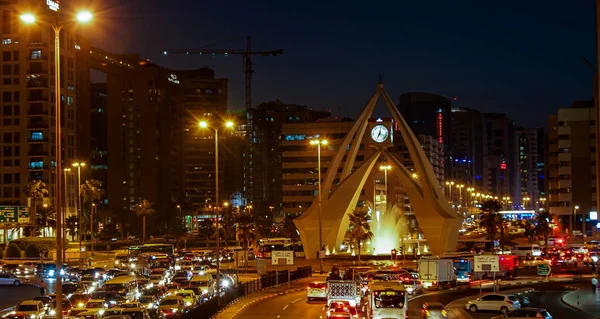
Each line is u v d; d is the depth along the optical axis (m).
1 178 188.75
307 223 110.94
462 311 56.91
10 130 188.75
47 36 190.50
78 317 44.69
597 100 58.75
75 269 89.56
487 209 131.50
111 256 136.50
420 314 49.31
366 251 124.94
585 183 185.62
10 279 85.25
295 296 67.19
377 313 45.00
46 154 188.38
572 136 186.88
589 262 109.06
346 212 110.81
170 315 49.75
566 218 187.75
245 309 55.91
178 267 94.31
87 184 169.62
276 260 80.12
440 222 106.56
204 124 63.06
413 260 107.69
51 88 192.00
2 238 161.00
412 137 110.25
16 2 189.38
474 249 125.62
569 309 58.09
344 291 51.59
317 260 109.88
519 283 82.62
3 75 189.88
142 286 64.75
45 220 163.00
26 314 48.16
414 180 109.50
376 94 112.75
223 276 74.88
